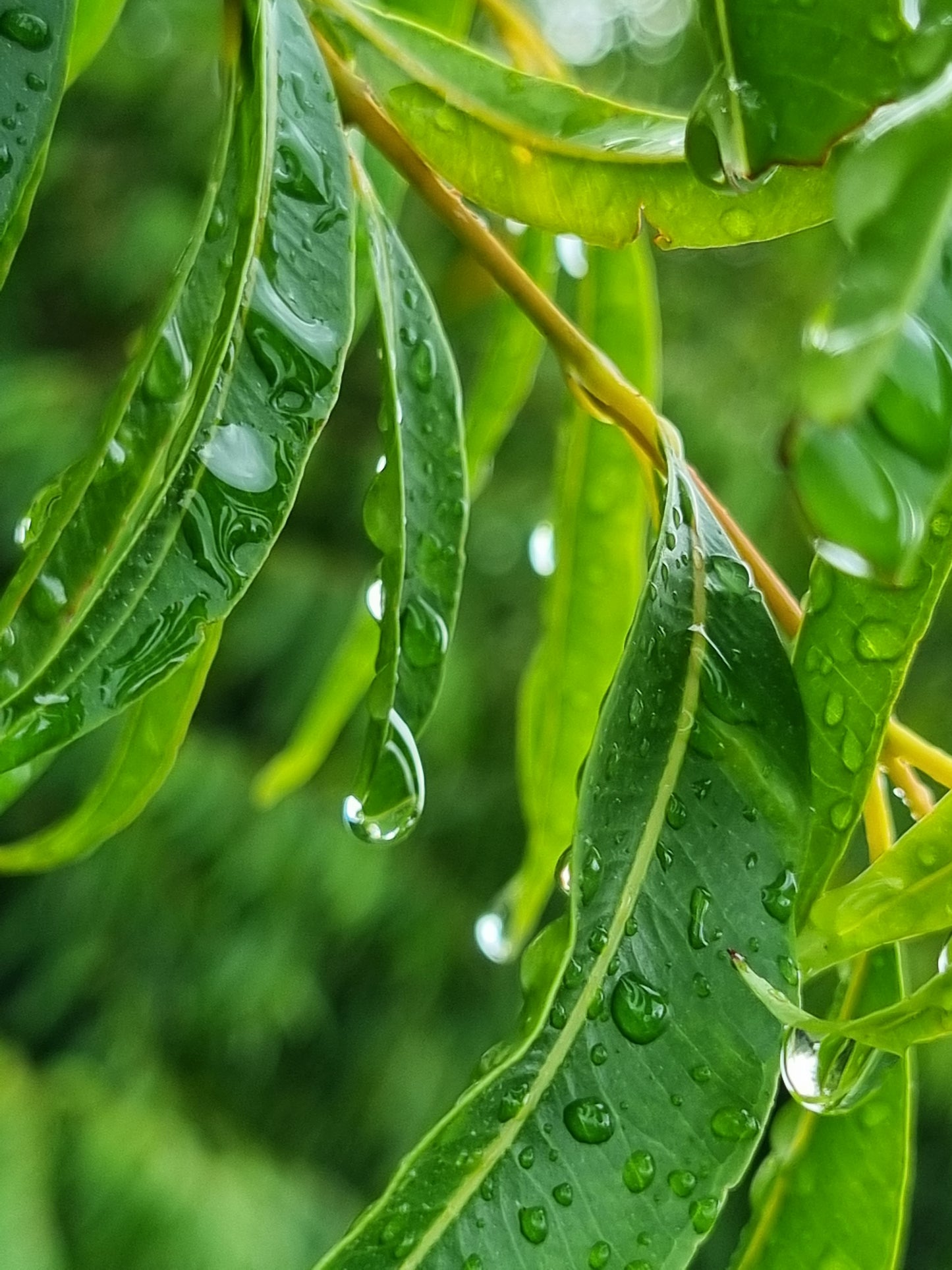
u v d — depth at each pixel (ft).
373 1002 3.48
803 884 0.64
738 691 0.65
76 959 3.21
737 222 0.65
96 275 3.61
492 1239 0.62
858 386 0.53
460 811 3.45
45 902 3.34
